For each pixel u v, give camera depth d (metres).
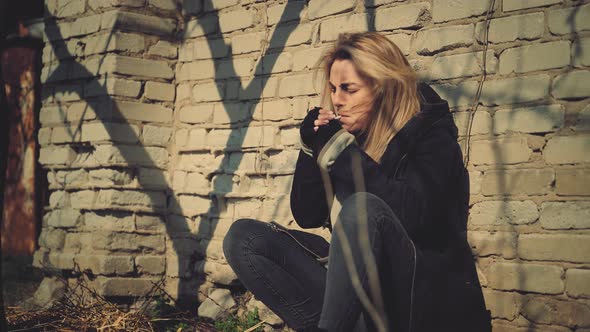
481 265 3.14
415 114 2.59
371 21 3.64
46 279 4.62
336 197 2.67
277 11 4.12
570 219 2.91
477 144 3.19
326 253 2.85
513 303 3.04
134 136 4.49
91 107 4.55
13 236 5.65
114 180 4.43
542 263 2.97
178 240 4.50
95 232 4.44
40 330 3.49
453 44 3.31
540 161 3.01
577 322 2.86
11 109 5.68
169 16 4.64
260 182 4.13
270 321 3.73
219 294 4.18
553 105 2.98
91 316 3.66
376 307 2.28
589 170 2.88
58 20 4.86
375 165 2.43
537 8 3.05
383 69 2.56
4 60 5.71
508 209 3.08
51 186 4.86
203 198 4.41
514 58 3.11
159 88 4.59
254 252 2.73
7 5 3.25
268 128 4.11
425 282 2.35
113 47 4.44
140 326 3.62
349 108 2.62
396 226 2.30
